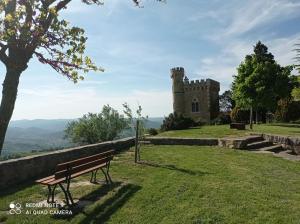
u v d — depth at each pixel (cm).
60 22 420
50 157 1222
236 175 1141
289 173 1207
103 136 3216
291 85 3516
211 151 1753
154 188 972
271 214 750
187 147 1938
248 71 3653
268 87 3531
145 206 816
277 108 4075
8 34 387
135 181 1070
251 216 740
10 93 383
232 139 1923
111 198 880
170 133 2806
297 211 771
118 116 3266
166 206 812
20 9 400
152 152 1728
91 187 995
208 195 895
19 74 392
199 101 6669
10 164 1019
